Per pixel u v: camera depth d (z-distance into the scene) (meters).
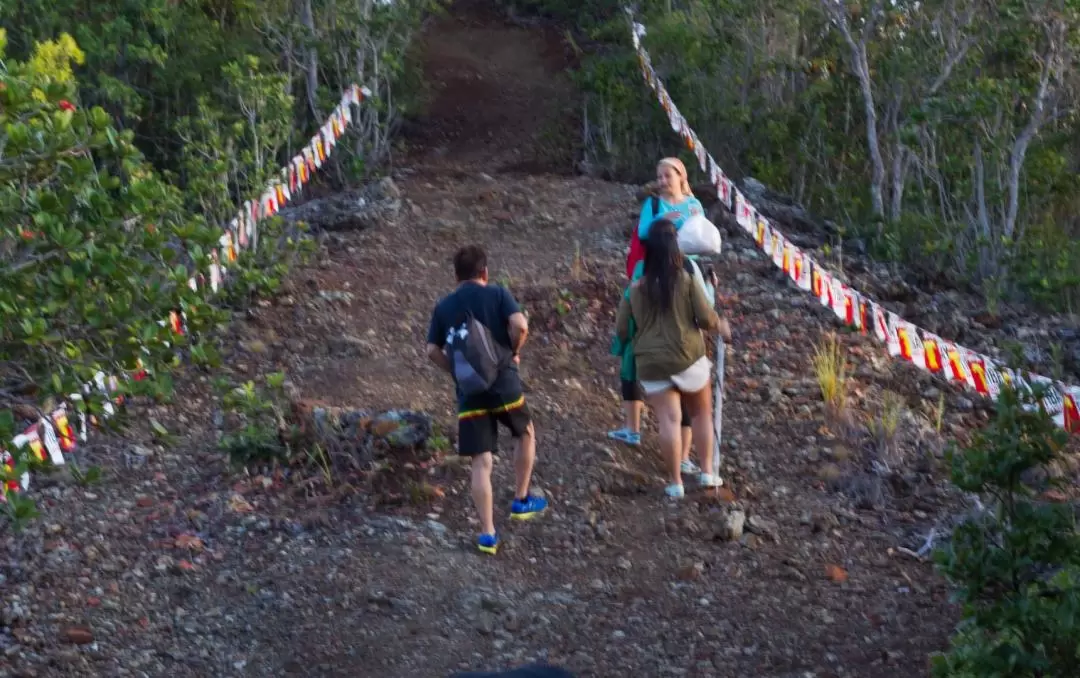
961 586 5.27
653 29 17.98
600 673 5.53
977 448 4.66
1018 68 14.21
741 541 6.69
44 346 5.33
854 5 14.74
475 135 19.91
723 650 5.71
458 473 7.19
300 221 12.49
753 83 16.84
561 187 15.16
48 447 5.96
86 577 6.10
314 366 8.82
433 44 24.47
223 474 7.19
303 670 5.52
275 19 16.61
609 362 9.04
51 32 14.68
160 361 5.88
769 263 11.12
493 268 11.36
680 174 7.26
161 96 15.64
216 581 6.15
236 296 9.55
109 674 5.40
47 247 5.19
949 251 11.98
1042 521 4.46
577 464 7.39
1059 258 11.45
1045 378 7.74
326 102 15.70
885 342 9.43
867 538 6.79
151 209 5.90
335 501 6.87
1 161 5.19
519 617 5.94
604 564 6.46
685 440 7.39
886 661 5.57
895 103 14.95
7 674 5.31
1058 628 4.16
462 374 6.23
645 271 6.95
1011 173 12.70
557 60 23.70
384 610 5.95
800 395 8.44
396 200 13.78
